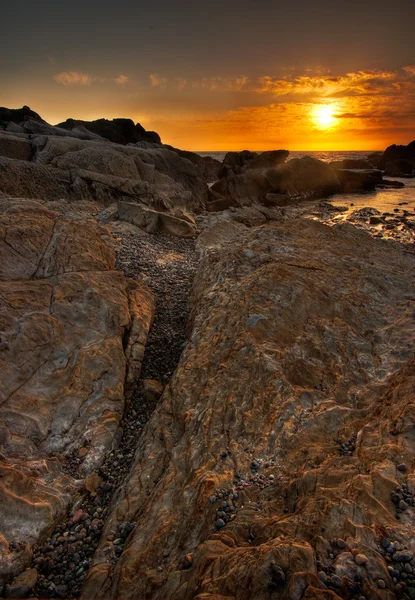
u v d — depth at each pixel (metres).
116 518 5.82
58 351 8.77
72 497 6.47
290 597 3.42
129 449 7.57
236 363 7.98
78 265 11.51
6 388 7.66
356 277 12.03
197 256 17.94
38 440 7.27
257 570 3.73
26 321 8.88
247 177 45.47
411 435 5.52
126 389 8.94
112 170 28.98
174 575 4.23
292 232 16.03
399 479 4.83
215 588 3.76
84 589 4.79
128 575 4.54
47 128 41.31
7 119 51.44
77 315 9.71
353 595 3.52
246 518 4.84
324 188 50.84
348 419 6.64
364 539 4.06
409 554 3.85
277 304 9.73
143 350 9.98
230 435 6.45
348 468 5.21
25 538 5.60
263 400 7.07
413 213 35.62
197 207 33.75
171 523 5.07
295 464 5.75
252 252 13.54
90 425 7.76
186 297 13.47
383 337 9.32
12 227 11.65
